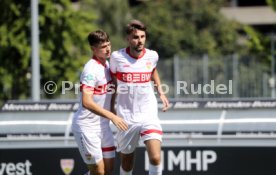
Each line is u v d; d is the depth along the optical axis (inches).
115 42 5191.9
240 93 3516.2
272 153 1246.3
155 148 1032.2
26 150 1309.1
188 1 5123.0
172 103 1321.4
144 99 1056.2
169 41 4990.2
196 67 3496.6
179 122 1293.1
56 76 2402.8
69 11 2447.1
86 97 1025.5
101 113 1013.2
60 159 1299.2
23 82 2469.2
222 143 1261.1
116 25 5403.5
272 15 6003.9
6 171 1314.0
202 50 4972.9
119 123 1005.8
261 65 3501.5
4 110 1346.0
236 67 3531.0
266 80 3489.2
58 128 1314.0
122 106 1061.8
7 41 2385.6
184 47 5014.8
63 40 2415.1
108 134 1067.3
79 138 1058.7
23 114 1341.0
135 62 1047.6
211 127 1278.3
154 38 5014.8
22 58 2374.5
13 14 2401.6
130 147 1078.4
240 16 6033.5
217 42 5128.0
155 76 1094.4
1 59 2421.3
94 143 1051.3
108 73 1056.2
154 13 5123.0
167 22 5064.0
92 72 1034.7
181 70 3486.7
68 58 2427.4
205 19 5113.2
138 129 1054.4
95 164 1060.5
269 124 1262.3
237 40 5290.4
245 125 1269.7
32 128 1320.1
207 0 5182.1
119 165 1273.4
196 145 1266.0
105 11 5408.5
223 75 3518.7
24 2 2411.4
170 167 1272.1
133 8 5620.1
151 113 1055.6
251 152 1251.2
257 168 1251.2
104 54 1040.2
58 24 2421.3
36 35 1720.0
